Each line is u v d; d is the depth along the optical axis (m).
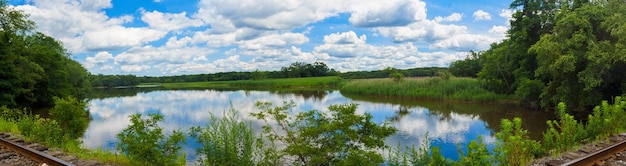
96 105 43.56
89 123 25.14
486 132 19.14
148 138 8.21
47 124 11.43
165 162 8.13
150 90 100.19
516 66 37.59
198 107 37.03
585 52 23.02
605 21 22.70
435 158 7.75
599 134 10.49
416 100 41.53
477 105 34.59
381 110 30.95
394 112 29.19
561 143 9.87
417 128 20.55
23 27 36.31
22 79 34.31
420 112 29.12
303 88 84.75
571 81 24.70
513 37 35.03
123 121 26.30
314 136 8.02
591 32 23.47
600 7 24.17
